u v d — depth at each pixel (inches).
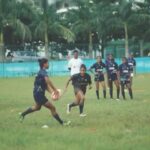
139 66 3157.0
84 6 4023.1
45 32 3713.1
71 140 630.5
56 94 791.7
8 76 2989.7
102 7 3932.1
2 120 890.7
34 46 3437.5
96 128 750.5
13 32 3725.4
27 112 840.3
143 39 4008.4
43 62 795.4
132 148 569.3
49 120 866.8
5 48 3361.2
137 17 3791.8
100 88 1806.1
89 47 3501.5
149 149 562.3
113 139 635.5
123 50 3718.0
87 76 954.1
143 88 1772.9
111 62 1342.3
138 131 704.4
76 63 1195.9
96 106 1123.9
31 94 1594.5
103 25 3939.5
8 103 1273.4
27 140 640.4
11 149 583.5
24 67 3019.2
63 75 2970.0
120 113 962.7
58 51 3449.8
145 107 1078.4
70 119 882.1
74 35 3806.6
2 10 3506.4
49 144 602.5
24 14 3784.5
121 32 4084.6
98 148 570.3
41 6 3747.5
